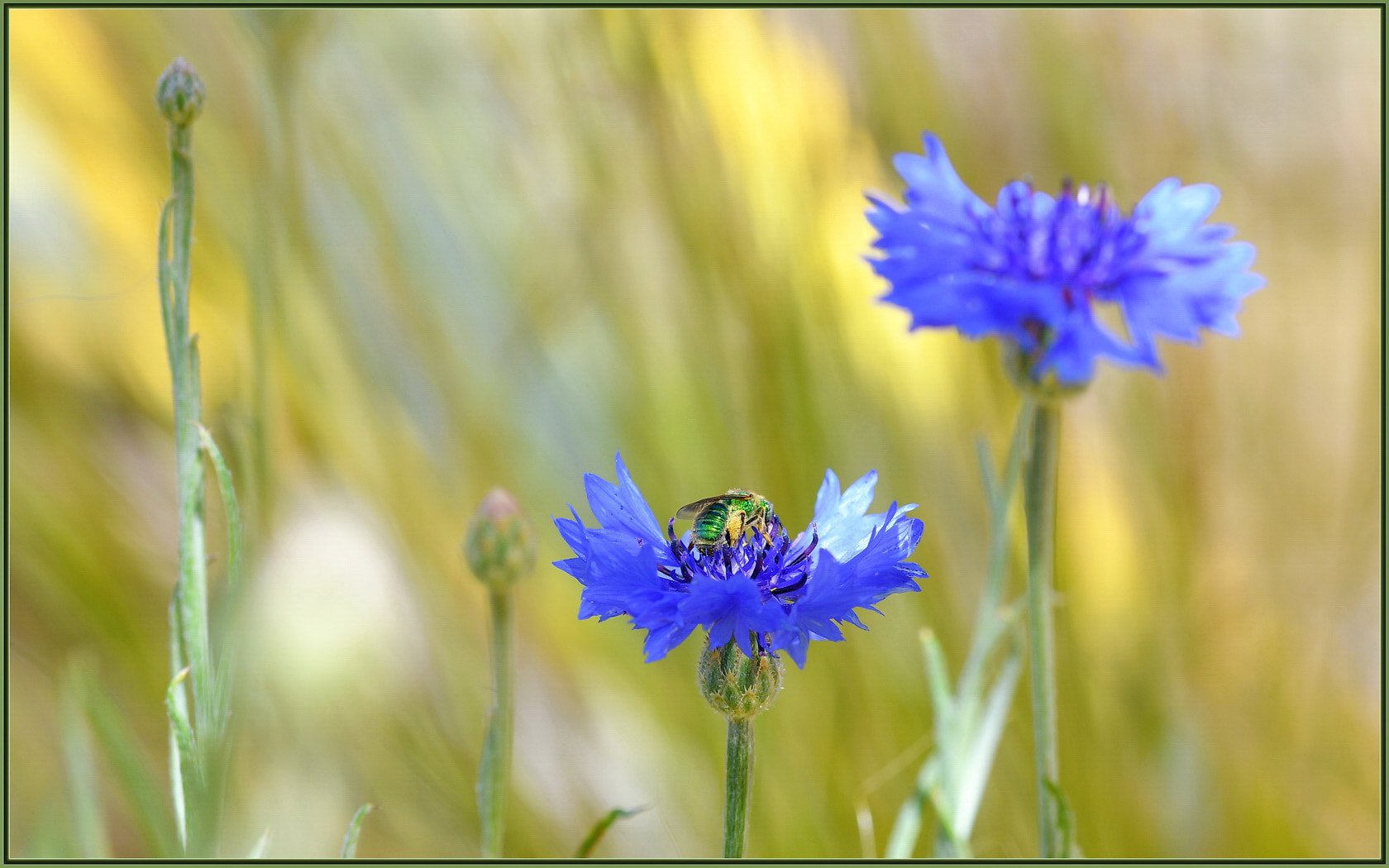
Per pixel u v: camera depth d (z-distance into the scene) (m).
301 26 0.81
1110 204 0.73
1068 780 0.83
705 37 0.86
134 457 0.85
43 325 0.84
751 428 0.86
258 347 0.78
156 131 0.86
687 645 0.86
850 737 0.84
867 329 0.85
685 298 0.88
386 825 0.82
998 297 0.71
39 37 0.85
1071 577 0.85
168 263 0.73
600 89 0.89
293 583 0.80
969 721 0.77
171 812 0.82
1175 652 0.85
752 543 0.73
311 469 0.83
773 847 0.83
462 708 0.84
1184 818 0.84
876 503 0.85
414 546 0.84
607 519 0.73
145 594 0.85
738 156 0.85
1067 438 0.89
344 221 0.89
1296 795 0.85
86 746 0.79
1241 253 0.72
